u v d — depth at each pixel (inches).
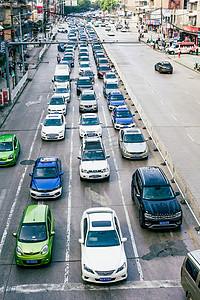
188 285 433.7
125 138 970.7
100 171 800.9
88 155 844.6
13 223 653.9
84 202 725.9
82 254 516.7
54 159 807.1
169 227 612.4
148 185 661.9
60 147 1024.9
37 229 555.8
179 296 474.0
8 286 494.9
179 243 589.9
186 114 1302.9
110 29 4645.7
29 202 729.6
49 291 484.7
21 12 3006.9
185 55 2792.8
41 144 1050.7
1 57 1893.5
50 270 527.8
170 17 3816.4
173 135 1094.4
